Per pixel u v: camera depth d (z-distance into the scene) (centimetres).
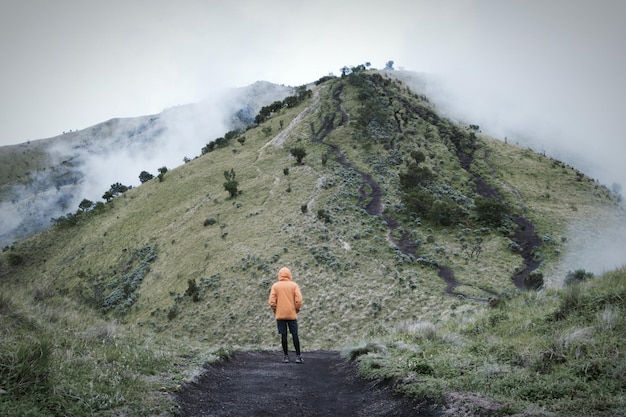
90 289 7606
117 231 9831
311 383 781
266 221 7594
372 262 5647
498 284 5275
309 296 4891
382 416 530
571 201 9269
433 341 950
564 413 409
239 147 12812
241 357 1142
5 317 737
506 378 538
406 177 8581
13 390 427
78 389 477
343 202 7956
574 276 4775
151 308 5859
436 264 5741
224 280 5762
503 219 7781
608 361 517
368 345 975
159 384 600
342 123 12619
